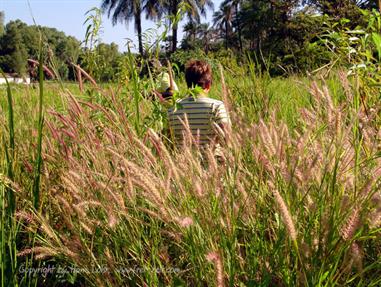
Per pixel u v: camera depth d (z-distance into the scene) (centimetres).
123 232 203
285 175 178
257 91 356
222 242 178
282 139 208
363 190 167
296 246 152
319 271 156
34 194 227
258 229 192
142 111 312
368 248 189
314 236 175
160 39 334
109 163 255
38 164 226
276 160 202
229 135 222
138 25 4425
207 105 334
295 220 178
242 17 4109
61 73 301
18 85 468
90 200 211
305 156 206
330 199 175
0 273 202
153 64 336
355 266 166
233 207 191
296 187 186
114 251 223
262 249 182
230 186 196
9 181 217
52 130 243
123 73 337
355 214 155
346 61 292
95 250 230
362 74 261
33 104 383
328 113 209
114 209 203
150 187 179
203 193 189
